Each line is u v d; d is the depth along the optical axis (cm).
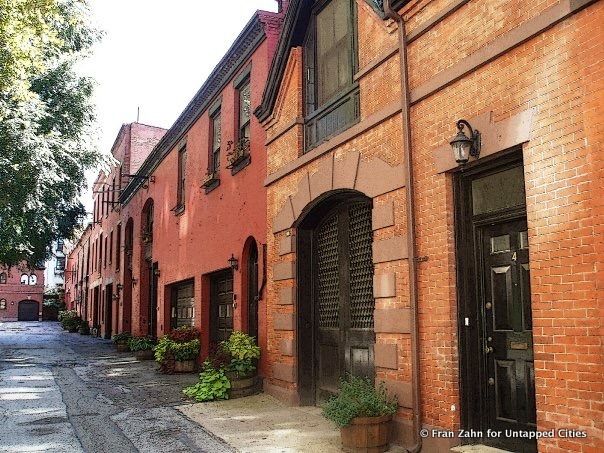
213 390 998
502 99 553
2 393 1130
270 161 1083
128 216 2648
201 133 1584
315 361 961
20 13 1199
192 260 1585
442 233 618
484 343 593
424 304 638
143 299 2298
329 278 944
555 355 477
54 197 1888
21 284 6225
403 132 682
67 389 1181
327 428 769
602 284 441
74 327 4181
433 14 655
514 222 572
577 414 456
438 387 608
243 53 1264
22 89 1295
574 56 480
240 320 1191
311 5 984
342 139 824
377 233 734
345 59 887
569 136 479
